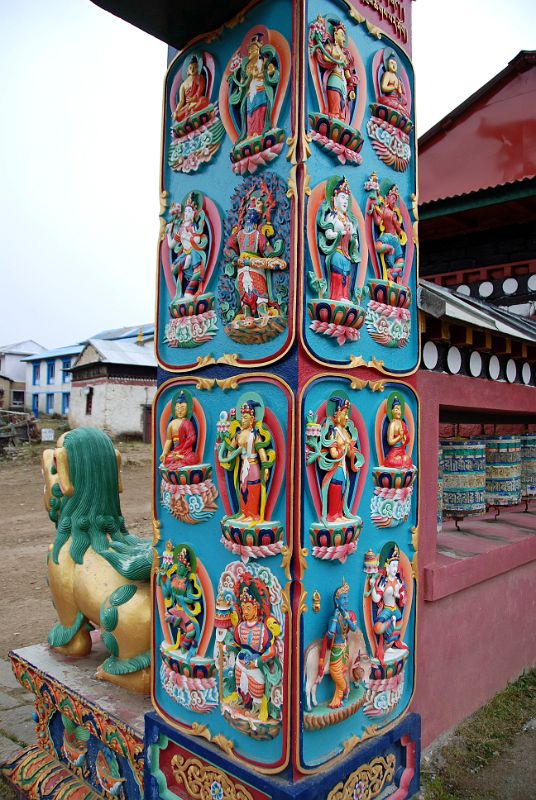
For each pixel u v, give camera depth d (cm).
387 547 292
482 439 531
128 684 339
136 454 2227
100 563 365
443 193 810
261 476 259
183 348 300
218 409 281
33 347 4228
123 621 335
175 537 297
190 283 295
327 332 259
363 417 282
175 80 321
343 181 273
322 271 263
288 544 249
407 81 320
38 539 1145
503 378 438
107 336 3975
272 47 273
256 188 273
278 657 251
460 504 469
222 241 287
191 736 281
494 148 770
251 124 275
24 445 2400
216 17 296
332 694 263
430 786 337
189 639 285
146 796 295
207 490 282
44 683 365
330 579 263
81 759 342
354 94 285
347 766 261
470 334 373
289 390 251
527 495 571
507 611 448
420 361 349
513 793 337
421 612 353
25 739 420
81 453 374
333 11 279
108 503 382
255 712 257
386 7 313
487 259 726
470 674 404
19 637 649
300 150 257
